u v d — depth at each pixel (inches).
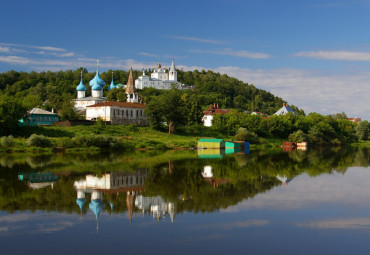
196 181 2203.5
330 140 7327.8
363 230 1253.1
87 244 1119.6
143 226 1290.6
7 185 2033.7
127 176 2378.2
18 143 4131.4
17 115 4655.5
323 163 3282.5
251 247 1096.8
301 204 1619.1
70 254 1045.2
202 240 1154.0
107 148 4387.3
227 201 1672.0
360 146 6781.5
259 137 6663.4
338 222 1347.2
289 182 2192.4
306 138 6638.8
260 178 2332.7
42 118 5674.2
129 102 6471.5
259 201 1674.5
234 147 5275.6
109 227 1279.5
